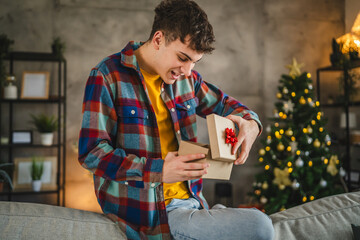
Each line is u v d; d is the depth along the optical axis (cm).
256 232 97
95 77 114
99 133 108
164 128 126
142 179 100
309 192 331
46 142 367
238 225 98
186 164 97
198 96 146
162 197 112
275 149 349
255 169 430
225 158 104
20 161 380
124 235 106
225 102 146
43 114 387
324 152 343
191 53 111
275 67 441
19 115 392
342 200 124
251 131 122
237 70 434
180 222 107
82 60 404
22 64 393
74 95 402
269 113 437
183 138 134
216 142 103
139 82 120
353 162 427
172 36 110
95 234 102
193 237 102
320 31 452
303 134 338
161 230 110
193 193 126
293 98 353
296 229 111
